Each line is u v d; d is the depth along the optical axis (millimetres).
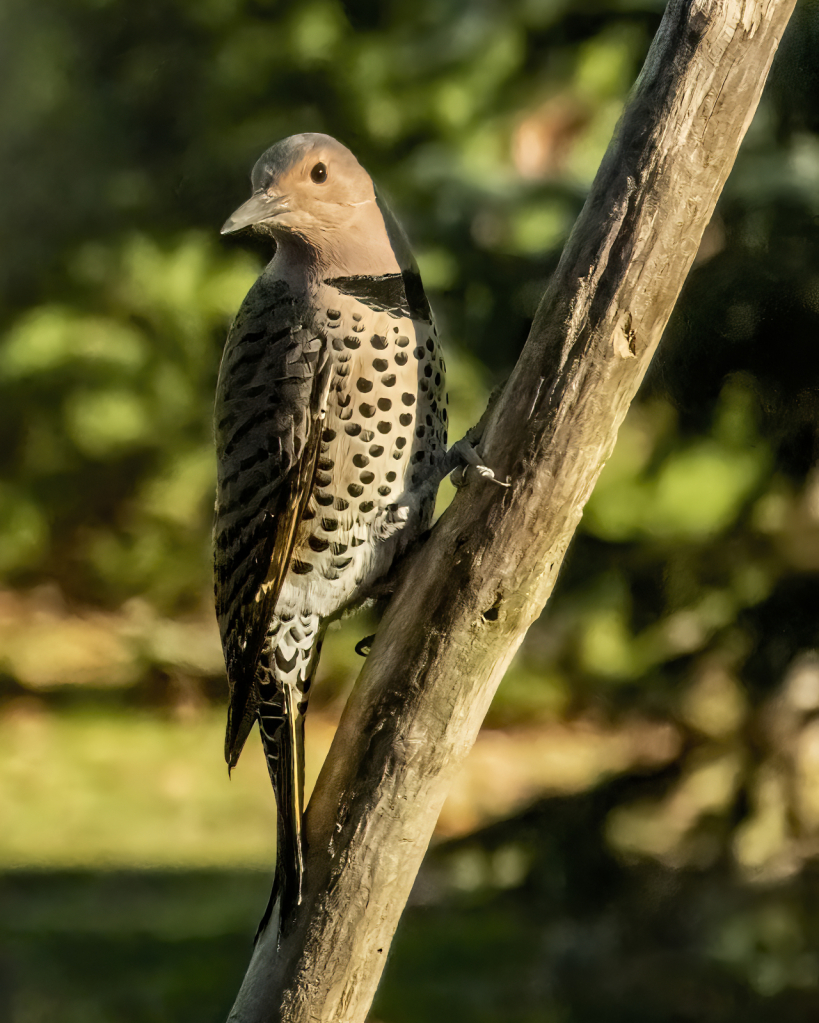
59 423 20844
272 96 14938
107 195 18500
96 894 13125
